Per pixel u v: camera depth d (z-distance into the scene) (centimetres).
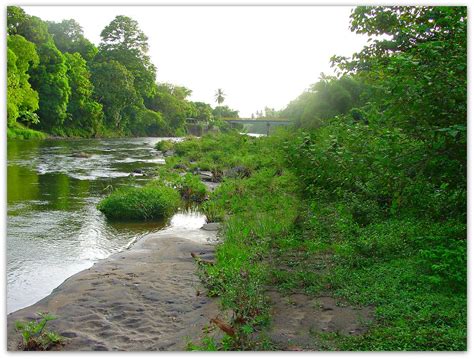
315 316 519
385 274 616
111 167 2288
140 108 7044
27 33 5047
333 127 925
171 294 628
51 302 601
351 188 978
